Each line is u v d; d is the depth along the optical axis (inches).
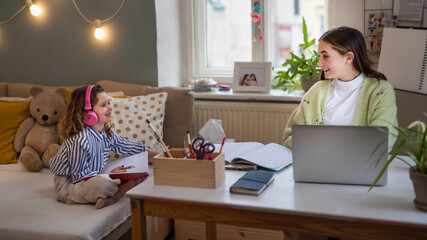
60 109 105.0
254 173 61.2
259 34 120.3
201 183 58.9
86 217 72.2
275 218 53.1
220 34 127.7
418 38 80.0
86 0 116.6
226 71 128.1
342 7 103.0
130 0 112.4
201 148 59.6
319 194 55.5
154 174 60.6
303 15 118.6
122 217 76.6
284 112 110.4
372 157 56.6
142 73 115.3
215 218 55.7
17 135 105.3
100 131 81.1
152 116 100.1
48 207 77.0
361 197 54.1
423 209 49.5
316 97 79.3
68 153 77.7
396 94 86.0
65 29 120.6
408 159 68.8
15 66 128.3
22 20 124.8
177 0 123.3
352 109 76.7
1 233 70.1
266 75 115.2
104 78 119.6
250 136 115.1
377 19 100.1
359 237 50.1
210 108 116.8
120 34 115.3
